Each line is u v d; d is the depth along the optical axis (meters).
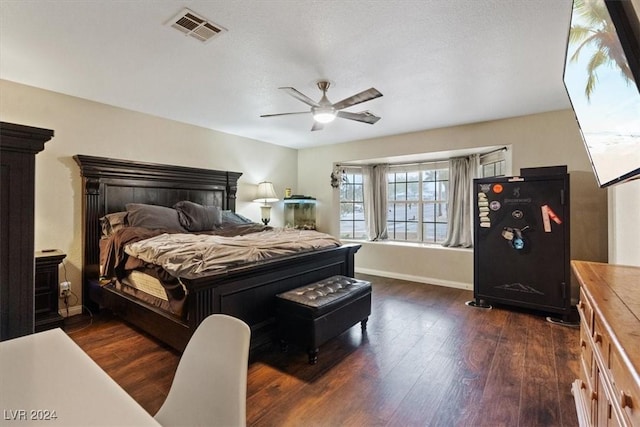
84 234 3.37
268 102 3.49
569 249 3.22
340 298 2.59
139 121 3.86
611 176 1.40
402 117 3.99
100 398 0.84
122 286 3.01
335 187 5.75
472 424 1.73
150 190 3.93
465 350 2.60
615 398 1.00
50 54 2.41
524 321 3.24
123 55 2.43
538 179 3.37
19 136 1.26
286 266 2.76
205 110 3.78
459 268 4.58
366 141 5.30
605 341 1.14
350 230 5.93
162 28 2.06
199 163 4.54
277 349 2.60
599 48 1.22
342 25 2.03
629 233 2.31
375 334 2.92
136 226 3.27
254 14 1.92
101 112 3.53
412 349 2.62
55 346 1.13
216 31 2.10
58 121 3.22
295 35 2.14
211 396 1.03
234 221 4.39
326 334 2.44
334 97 3.27
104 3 1.81
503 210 3.57
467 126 4.31
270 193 5.21
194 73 2.74
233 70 2.68
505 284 3.56
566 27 2.03
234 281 2.37
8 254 1.24
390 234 5.82
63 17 1.94
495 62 2.52
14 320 1.25
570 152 3.63
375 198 5.82
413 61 2.51
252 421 1.76
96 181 3.42
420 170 5.46
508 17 1.94
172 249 2.50
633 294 1.25
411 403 1.91
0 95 2.88
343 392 2.02
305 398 1.96
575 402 1.86
